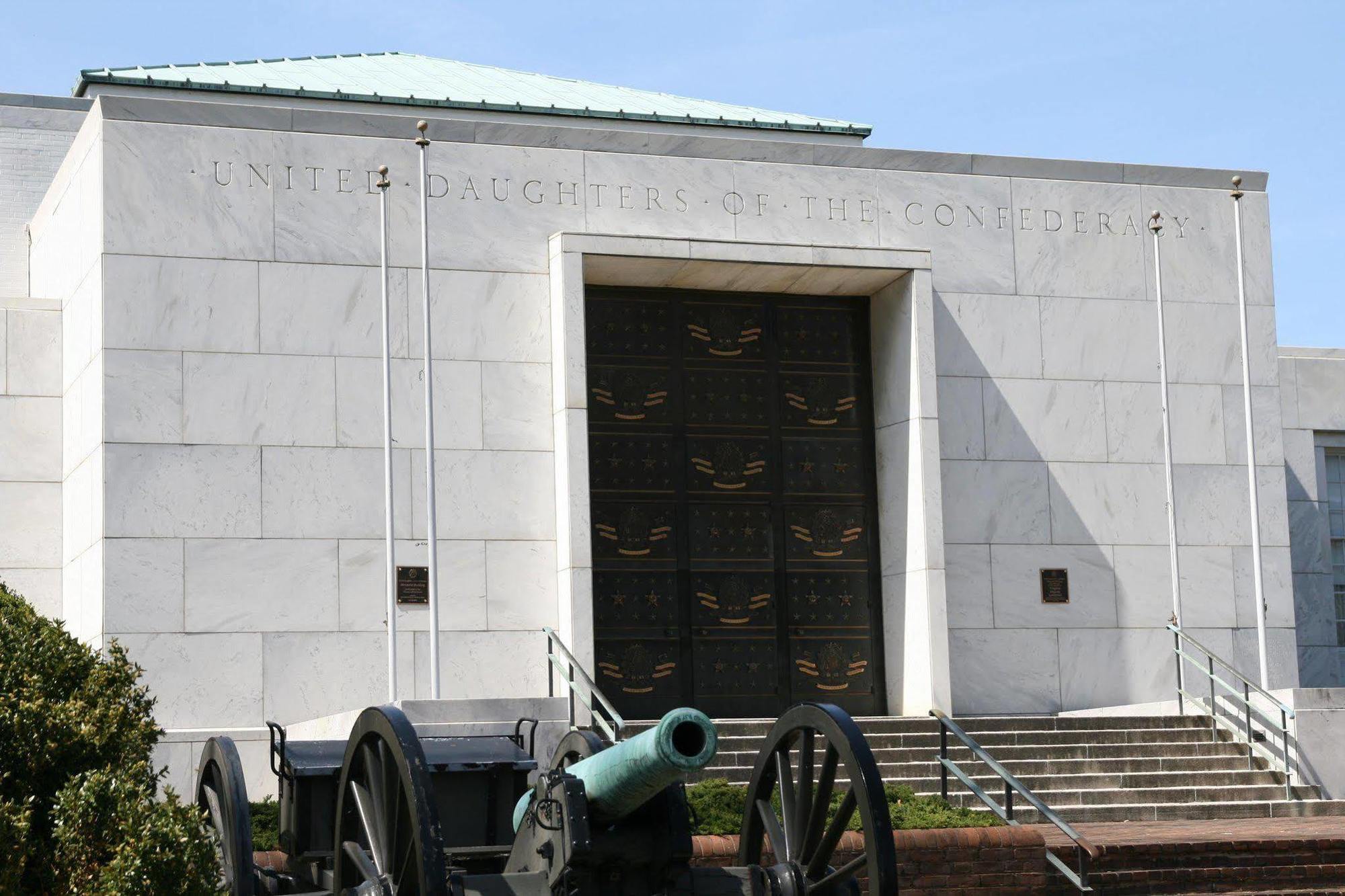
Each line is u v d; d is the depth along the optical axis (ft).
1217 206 92.99
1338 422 109.09
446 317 80.18
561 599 79.20
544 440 80.74
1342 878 59.41
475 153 81.76
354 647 76.54
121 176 76.43
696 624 83.30
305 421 77.46
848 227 86.58
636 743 33.81
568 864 34.55
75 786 34.40
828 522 86.12
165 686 73.77
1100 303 90.07
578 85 106.01
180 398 75.87
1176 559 87.51
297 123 79.41
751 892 36.96
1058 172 90.53
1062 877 57.06
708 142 85.05
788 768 39.09
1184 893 57.62
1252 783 75.46
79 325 80.38
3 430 82.48
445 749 42.47
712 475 84.79
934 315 87.15
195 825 33.76
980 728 78.28
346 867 38.45
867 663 85.51
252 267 77.77
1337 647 107.04
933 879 54.08
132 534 74.28
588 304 84.23
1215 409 90.99
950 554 85.61
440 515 78.74
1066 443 88.33
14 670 37.35
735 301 86.58
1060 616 86.74
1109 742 78.38
